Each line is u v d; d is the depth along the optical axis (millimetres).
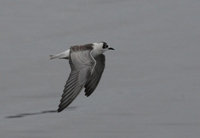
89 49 11086
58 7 27875
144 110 16859
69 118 16547
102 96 18203
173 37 23266
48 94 18719
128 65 20734
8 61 21859
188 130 15422
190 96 17688
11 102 18344
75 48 10992
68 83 10203
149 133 15320
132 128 15602
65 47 23078
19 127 16250
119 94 18234
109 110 16938
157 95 17906
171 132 15312
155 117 16312
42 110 17438
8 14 27453
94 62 10391
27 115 17156
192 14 25797
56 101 18109
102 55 12258
